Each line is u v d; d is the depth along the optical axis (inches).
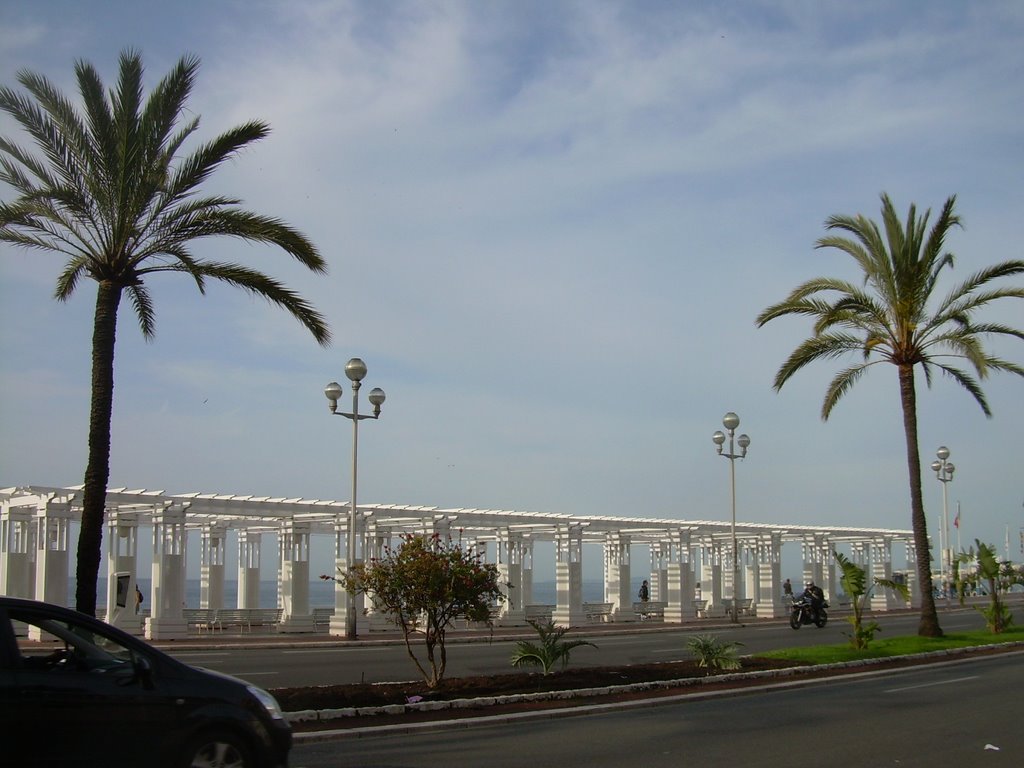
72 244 688.4
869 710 632.4
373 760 454.0
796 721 583.2
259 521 1764.3
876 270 1135.0
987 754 472.7
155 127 688.4
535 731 546.0
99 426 654.5
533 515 1672.0
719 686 741.3
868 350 1168.2
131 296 837.8
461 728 556.4
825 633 1493.6
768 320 1165.1
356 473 1307.8
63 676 327.6
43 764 317.7
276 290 720.3
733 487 1704.0
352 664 947.3
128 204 678.5
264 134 706.2
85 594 634.2
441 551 674.2
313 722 553.0
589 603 1845.5
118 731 331.0
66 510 1250.0
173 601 1275.8
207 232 700.7
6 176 690.8
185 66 693.9
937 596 2746.1
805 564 2233.0
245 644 1182.3
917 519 1164.5
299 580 1475.1
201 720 346.3
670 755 469.1
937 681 812.6
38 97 682.8
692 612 1792.6
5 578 1259.8
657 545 2279.8
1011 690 742.5
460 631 1491.1
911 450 1164.5
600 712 624.4
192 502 1314.0
